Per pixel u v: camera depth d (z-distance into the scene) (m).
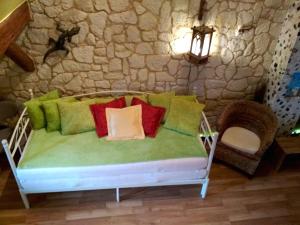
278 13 3.26
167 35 3.27
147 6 3.05
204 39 2.99
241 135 3.51
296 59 3.22
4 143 2.41
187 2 3.06
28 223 2.78
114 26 3.14
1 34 2.14
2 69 3.28
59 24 3.04
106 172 2.73
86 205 2.99
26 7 2.82
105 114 3.20
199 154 2.87
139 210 2.97
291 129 3.88
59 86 3.51
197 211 3.00
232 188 3.30
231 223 2.89
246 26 3.30
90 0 2.95
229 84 3.78
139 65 3.46
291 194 3.27
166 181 2.94
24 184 2.68
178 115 3.27
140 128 3.18
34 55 3.23
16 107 3.49
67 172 2.65
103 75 3.49
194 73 3.61
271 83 3.65
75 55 3.29
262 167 3.63
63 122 3.08
